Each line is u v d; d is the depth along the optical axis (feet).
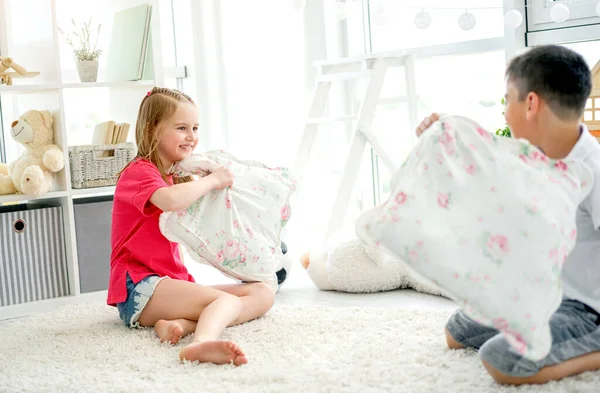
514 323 4.16
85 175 8.61
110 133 8.80
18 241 8.23
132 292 6.72
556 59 4.58
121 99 9.48
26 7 8.93
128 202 6.70
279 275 8.20
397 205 4.27
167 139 6.94
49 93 8.56
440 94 10.31
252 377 5.05
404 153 10.98
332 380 4.90
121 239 7.01
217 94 11.84
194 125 7.07
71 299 8.47
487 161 4.39
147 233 6.91
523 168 4.38
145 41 8.93
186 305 6.50
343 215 9.05
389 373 4.99
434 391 4.61
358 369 5.11
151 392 4.91
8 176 8.30
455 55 10.00
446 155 4.38
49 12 8.32
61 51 10.81
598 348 4.70
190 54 12.06
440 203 4.30
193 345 5.53
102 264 8.71
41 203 9.10
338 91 11.16
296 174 7.46
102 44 10.52
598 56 8.49
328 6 11.10
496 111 9.58
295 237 11.39
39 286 8.39
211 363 5.47
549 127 4.66
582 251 4.79
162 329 6.25
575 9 8.51
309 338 6.04
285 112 11.34
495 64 9.50
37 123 8.30
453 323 5.43
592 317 4.75
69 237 8.47
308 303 7.72
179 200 6.48
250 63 11.53
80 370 5.57
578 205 4.68
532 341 4.15
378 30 11.18
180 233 6.72
